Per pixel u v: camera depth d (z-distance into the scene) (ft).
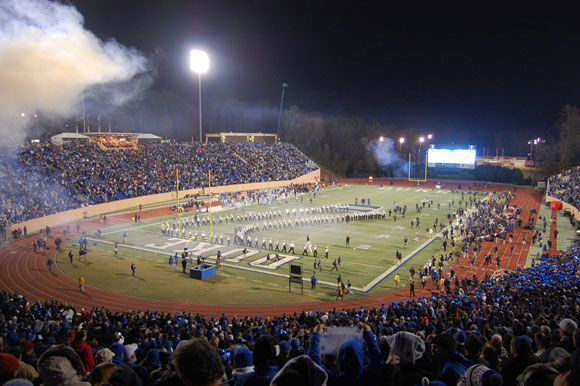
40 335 56.34
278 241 177.99
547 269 112.27
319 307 109.70
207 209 243.40
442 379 17.60
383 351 21.68
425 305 86.28
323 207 244.42
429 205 266.36
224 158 329.11
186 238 181.68
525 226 208.03
